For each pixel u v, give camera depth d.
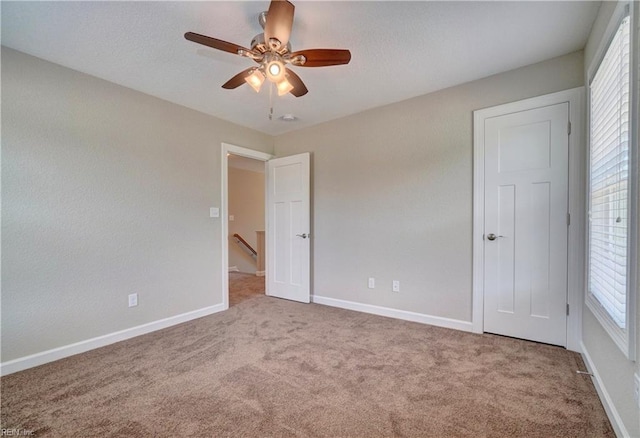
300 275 3.87
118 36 2.01
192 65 2.39
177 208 3.11
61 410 1.65
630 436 1.29
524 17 1.86
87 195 2.46
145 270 2.84
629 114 1.28
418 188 3.02
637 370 1.22
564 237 2.32
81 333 2.41
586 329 2.12
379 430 1.48
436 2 1.73
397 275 3.16
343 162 3.57
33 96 2.20
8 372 2.05
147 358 2.28
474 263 2.70
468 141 2.74
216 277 3.47
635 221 1.24
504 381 1.89
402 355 2.28
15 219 2.11
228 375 2.01
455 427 1.49
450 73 2.57
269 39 1.66
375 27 1.95
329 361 2.19
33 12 1.76
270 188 4.20
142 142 2.83
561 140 2.32
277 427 1.51
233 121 3.68
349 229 3.52
